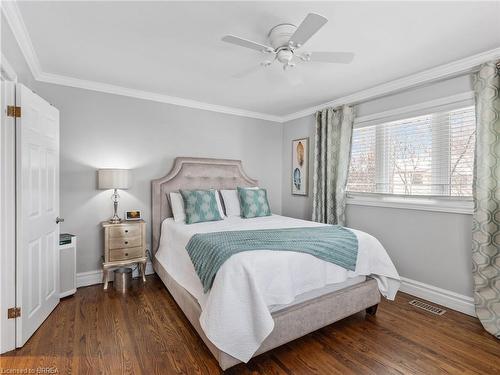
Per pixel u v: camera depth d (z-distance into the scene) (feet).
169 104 11.76
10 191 6.03
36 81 9.05
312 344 6.50
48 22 6.17
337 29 6.40
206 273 5.89
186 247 7.54
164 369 5.50
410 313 8.09
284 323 5.89
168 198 11.39
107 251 9.55
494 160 7.28
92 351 6.05
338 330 7.14
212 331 5.09
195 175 12.10
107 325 7.17
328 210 11.84
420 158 9.33
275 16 5.90
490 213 7.34
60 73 9.16
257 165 14.51
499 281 7.14
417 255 9.29
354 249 7.32
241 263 5.54
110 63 8.38
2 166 5.92
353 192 11.56
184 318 7.63
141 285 10.07
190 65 8.50
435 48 7.29
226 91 10.94
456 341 6.64
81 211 9.93
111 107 10.44
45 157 7.41
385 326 7.35
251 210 11.45
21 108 6.10
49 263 7.64
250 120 14.20
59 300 8.43
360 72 8.93
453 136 8.50
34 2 5.47
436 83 8.77
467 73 8.00
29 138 6.48
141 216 11.11
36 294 6.85
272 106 13.07
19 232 6.12
